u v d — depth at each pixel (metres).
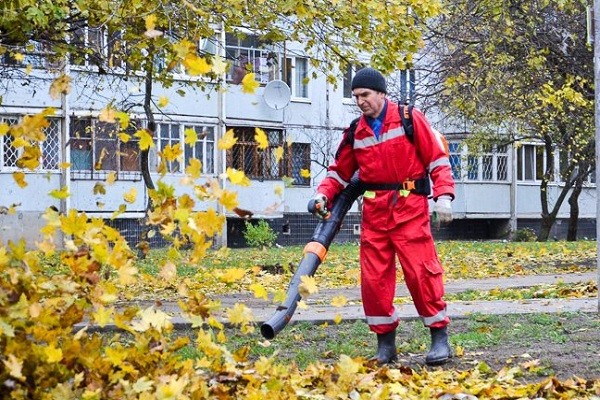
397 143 7.68
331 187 7.78
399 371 7.23
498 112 24.19
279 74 40.06
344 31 14.92
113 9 12.00
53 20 13.06
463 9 19.17
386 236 7.83
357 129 7.75
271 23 14.84
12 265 4.22
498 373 7.26
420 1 14.83
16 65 13.22
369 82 7.64
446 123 36.16
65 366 4.33
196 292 4.66
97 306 4.38
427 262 7.77
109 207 33.12
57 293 4.37
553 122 30.98
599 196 10.98
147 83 19.88
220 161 38.34
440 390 6.53
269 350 8.52
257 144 4.48
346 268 20.16
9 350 4.15
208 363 4.85
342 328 9.90
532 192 50.38
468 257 23.88
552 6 19.88
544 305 11.65
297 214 40.88
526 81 20.91
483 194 48.44
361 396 5.86
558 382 6.62
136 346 4.61
